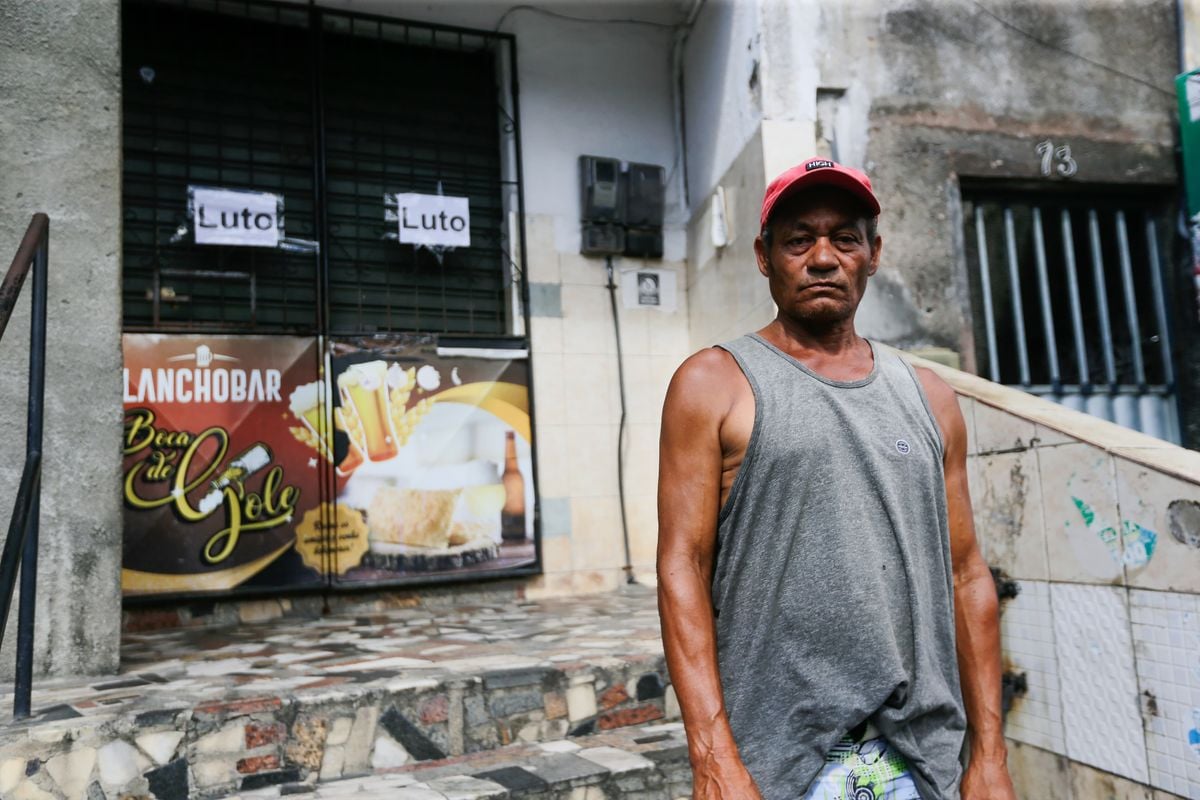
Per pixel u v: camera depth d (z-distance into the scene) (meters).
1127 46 4.81
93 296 2.90
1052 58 4.70
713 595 1.32
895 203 4.39
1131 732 2.06
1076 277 4.74
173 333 4.45
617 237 5.39
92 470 2.84
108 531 2.84
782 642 1.25
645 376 5.42
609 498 5.25
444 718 2.58
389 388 4.82
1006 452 2.45
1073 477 2.22
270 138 4.90
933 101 4.52
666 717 2.88
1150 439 2.20
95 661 2.78
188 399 4.43
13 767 2.04
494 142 5.41
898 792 1.25
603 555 5.20
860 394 1.33
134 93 4.63
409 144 5.20
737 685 1.27
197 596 4.30
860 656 1.22
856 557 1.23
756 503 1.27
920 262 4.38
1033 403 2.52
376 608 4.71
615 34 5.60
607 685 2.82
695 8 5.32
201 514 4.38
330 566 4.58
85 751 2.14
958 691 1.31
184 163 4.70
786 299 1.38
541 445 5.15
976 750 1.35
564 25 5.49
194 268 4.64
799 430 1.27
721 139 4.91
